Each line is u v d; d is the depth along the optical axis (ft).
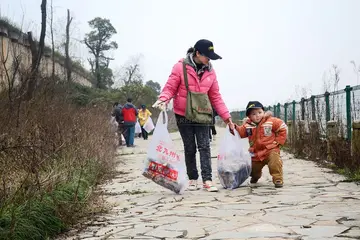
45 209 12.91
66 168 17.49
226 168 19.42
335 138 27.43
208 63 19.22
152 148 18.95
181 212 14.56
